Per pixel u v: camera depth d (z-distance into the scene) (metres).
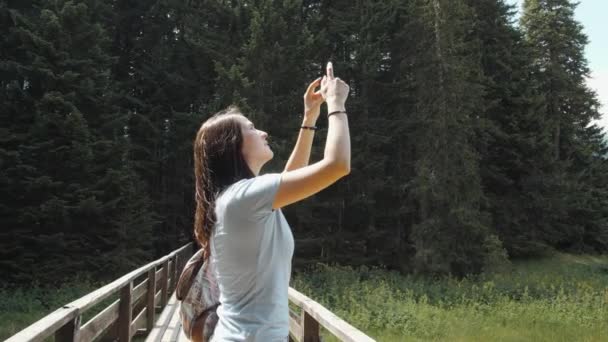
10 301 13.77
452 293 17.27
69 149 16.30
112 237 18.00
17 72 17.80
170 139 22.83
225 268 1.49
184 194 23.95
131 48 25.03
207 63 23.25
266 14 21.02
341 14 24.05
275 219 1.51
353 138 22.73
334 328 2.81
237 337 1.46
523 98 27.81
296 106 22.05
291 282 17.83
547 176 28.09
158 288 10.11
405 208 22.80
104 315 4.48
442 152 21.05
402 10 24.14
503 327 13.58
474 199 21.33
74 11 17.47
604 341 12.52
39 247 16.56
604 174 32.97
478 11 27.98
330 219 23.03
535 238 27.95
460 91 21.19
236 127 1.65
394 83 23.36
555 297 17.44
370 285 17.11
